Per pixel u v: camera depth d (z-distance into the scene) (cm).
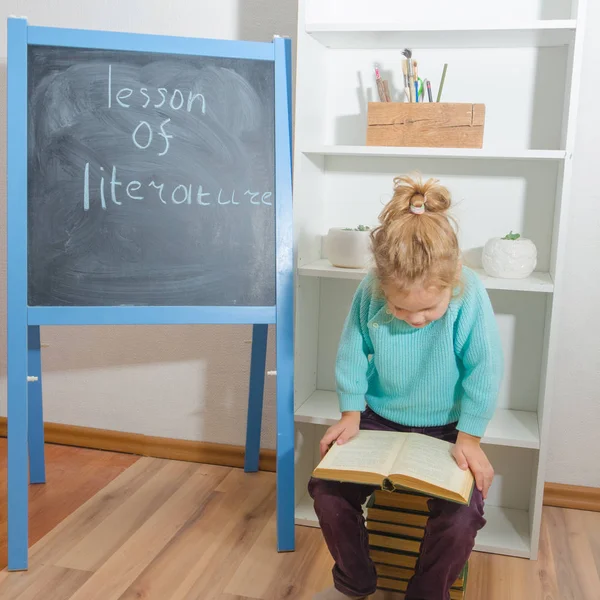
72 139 149
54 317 147
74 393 214
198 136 153
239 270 154
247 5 186
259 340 187
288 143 155
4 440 217
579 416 182
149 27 192
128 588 143
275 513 176
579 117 169
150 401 209
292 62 186
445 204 127
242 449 203
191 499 182
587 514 182
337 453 129
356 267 165
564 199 151
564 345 180
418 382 139
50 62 148
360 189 183
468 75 174
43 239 148
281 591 144
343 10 177
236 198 154
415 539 141
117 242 150
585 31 166
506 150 153
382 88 167
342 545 130
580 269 175
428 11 173
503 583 150
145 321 150
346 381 142
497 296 179
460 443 130
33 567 149
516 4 169
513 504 186
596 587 150
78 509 175
